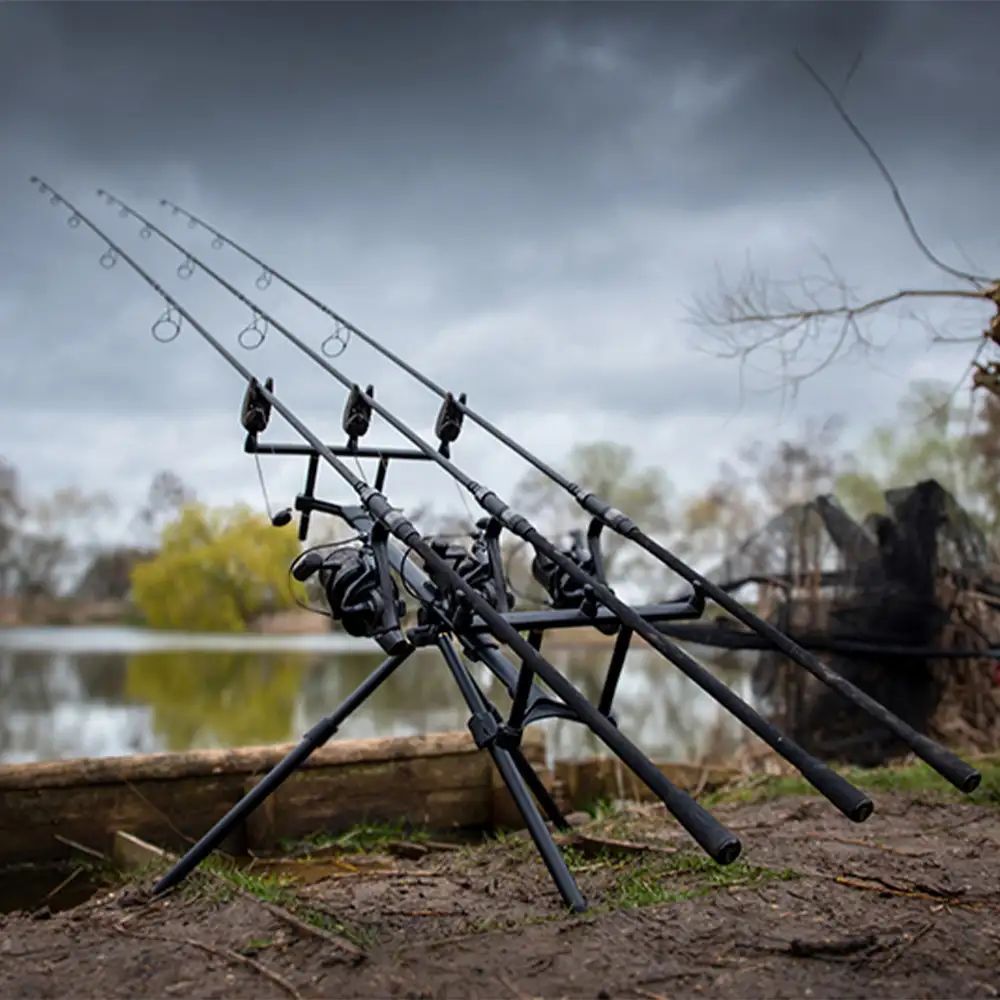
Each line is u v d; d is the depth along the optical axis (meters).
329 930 3.89
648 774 3.27
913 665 12.20
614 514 4.34
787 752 3.38
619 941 3.67
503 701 13.61
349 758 7.76
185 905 4.29
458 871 5.17
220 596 39.12
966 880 4.49
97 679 23.64
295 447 4.98
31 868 6.98
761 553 14.19
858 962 3.45
